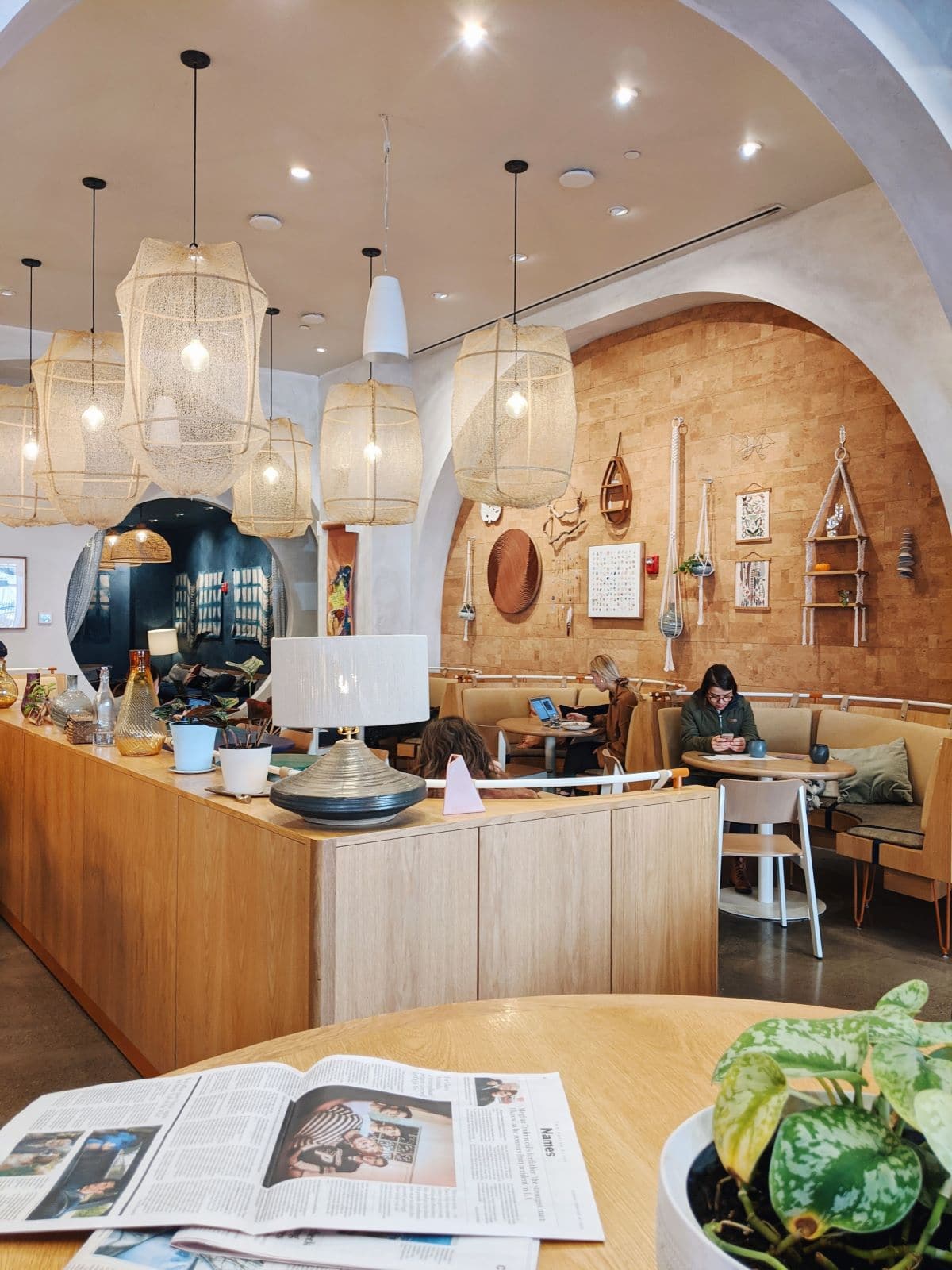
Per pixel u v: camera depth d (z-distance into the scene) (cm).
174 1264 81
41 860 436
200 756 324
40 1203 88
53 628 1012
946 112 379
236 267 358
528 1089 113
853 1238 63
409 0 407
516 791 326
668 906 294
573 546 867
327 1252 82
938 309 532
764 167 549
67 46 439
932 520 593
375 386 593
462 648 992
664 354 775
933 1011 383
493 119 502
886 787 570
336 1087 110
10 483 570
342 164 553
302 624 1203
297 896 230
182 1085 112
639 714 678
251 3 409
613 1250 85
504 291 767
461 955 247
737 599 715
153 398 349
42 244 673
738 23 362
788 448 680
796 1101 71
